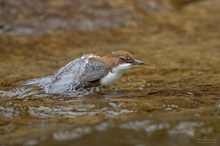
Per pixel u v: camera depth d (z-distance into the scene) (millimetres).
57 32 19766
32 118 10852
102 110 11141
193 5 24156
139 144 8227
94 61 12555
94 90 12586
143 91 12742
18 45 18375
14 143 8664
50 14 20578
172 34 20281
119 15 21484
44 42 18797
